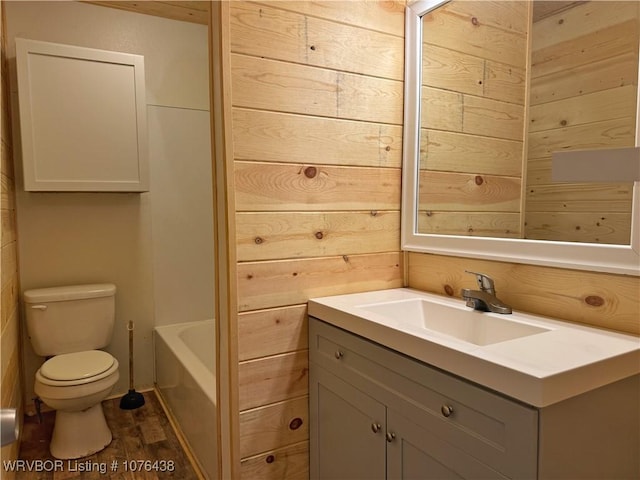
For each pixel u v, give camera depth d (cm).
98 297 253
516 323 125
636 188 109
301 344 160
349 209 168
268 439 155
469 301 143
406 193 178
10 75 241
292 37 151
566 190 127
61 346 244
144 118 260
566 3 128
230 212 143
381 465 126
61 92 238
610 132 118
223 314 150
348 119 165
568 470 90
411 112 174
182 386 231
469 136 155
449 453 103
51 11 254
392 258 181
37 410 251
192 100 299
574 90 126
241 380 149
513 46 141
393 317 154
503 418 90
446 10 162
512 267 141
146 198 287
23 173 232
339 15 160
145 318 292
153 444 228
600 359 93
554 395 84
